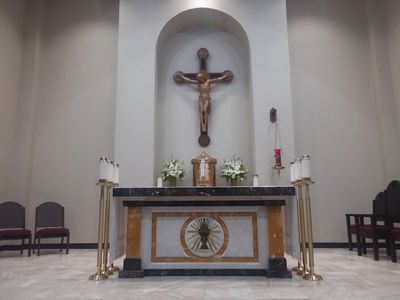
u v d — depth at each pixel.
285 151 5.44
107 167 3.38
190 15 6.06
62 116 6.17
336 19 6.34
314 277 3.08
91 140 6.08
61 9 6.50
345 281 3.04
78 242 5.79
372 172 5.83
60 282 3.06
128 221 3.29
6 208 5.25
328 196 5.78
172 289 2.76
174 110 6.12
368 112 6.02
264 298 2.49
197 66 6.28
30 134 5.98
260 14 5.88
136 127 5.57
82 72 6.30
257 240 3.28
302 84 6.15
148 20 5.91
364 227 4.73
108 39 6.40
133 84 5.70
